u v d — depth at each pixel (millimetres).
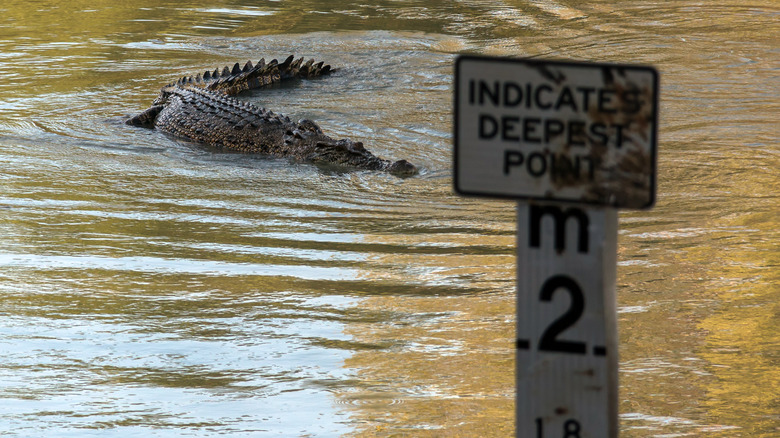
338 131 40156
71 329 20391
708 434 14984
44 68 52156
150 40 59656
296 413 16188
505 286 22719
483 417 15750
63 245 26141
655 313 20469
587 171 7320
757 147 35625
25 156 36188
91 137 39594
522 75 7324
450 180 33562
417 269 24156
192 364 18547
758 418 15484
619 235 26297
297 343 19531
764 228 26453
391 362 18391
